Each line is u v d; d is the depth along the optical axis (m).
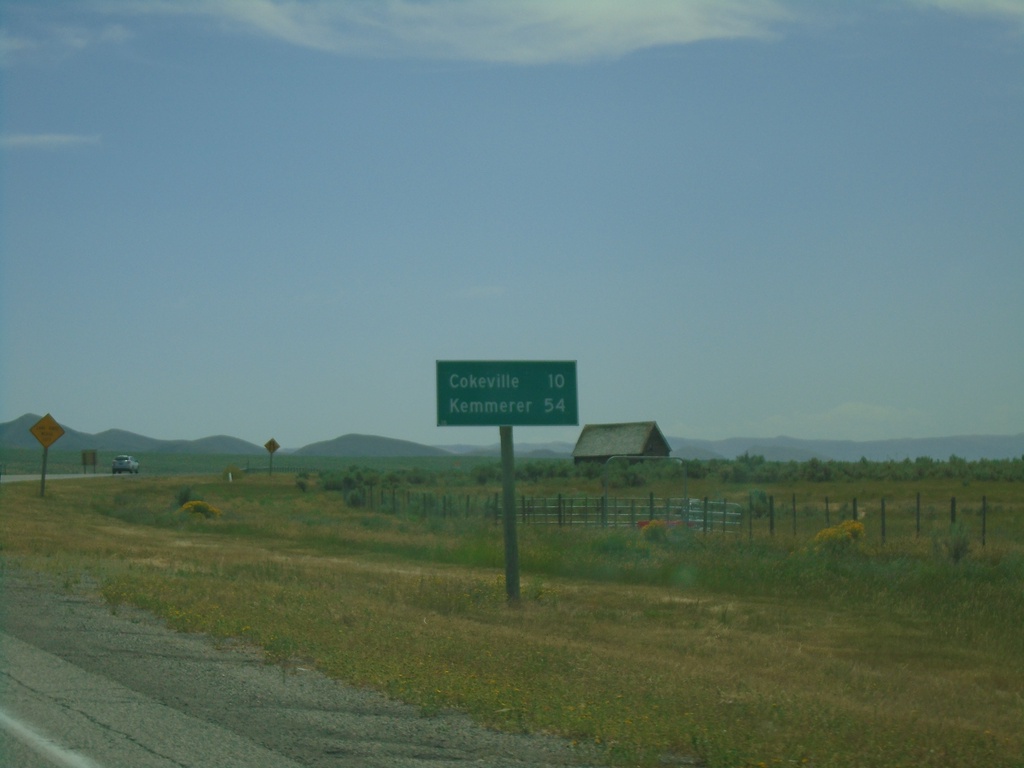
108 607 14.81
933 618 19.77
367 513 52.97
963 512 44.09
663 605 21.19
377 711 8.95
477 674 10.90
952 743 9.12
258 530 39.09
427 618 16.55
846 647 17.02
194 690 9.39
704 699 10.28
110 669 10.14
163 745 7.53
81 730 7.82
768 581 23.73
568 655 12.91
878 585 22.81
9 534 27.88
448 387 21.14
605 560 27.73
